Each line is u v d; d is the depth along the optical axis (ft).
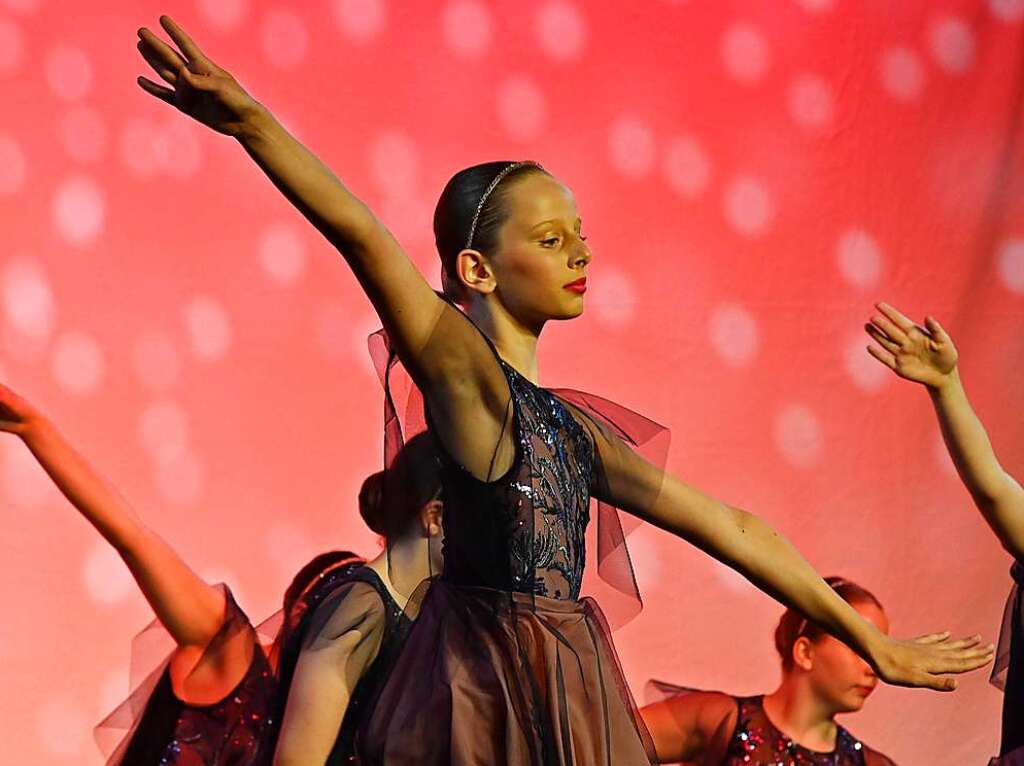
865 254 41.27
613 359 39.32
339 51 37.58
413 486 25.70
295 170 20.79
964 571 41.29
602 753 22.71
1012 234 42.16
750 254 40.47
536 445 22.90
